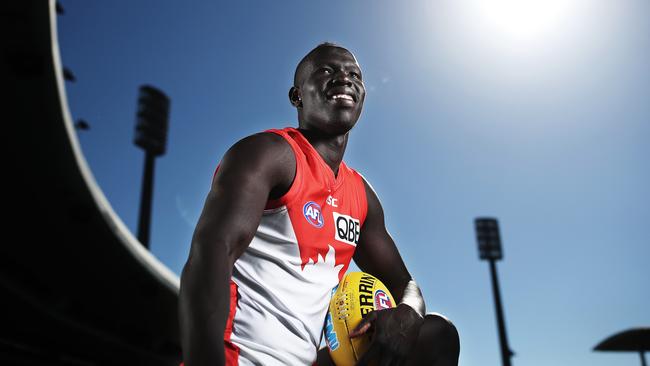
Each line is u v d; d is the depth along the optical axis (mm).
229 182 1597
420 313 1798
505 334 41500
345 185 1972
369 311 1746
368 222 2139
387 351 1621
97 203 20078
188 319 1423
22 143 17516
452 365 1819
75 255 21203
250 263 1730
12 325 23047
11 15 14297
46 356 25062
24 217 19500
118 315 25109
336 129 1918
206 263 1458
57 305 22656
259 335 1655
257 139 1726
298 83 2047
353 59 1999
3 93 16188
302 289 1746
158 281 23922
